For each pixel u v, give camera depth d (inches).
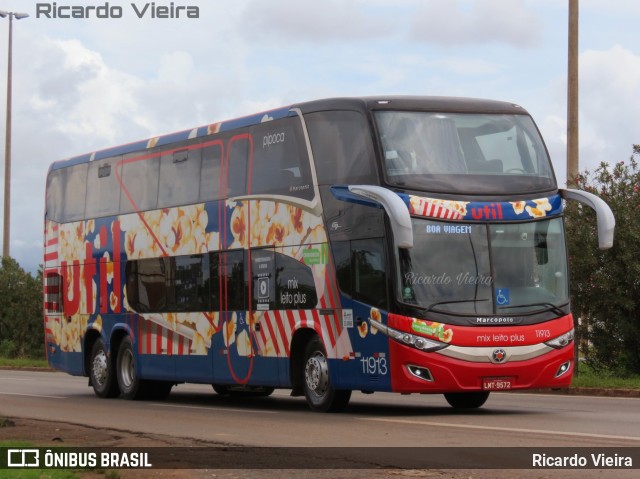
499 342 675.4
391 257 669.3
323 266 723.4
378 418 669.9
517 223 695.7
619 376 984.3
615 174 988.6
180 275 878.4
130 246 946.7
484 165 701.9
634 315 982.4
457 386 667.4
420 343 663.8
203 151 858.8
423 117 701.3
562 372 693.3
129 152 958.4
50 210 1080.2
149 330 918.4
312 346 742.5
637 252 961.5
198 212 857.5
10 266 1811.0
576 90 1045.2
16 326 1782.7
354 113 706.8
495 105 724.7
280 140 770.8
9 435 598.2
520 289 687.7
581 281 978.7
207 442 550.0
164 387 954.1
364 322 689.6
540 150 722.2
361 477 422.3
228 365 820.6
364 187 683.4
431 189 682.8
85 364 1011.9
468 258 680.4
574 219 986.1
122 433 604.1
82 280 1016.9
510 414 692.7
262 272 783.7
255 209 792.3
